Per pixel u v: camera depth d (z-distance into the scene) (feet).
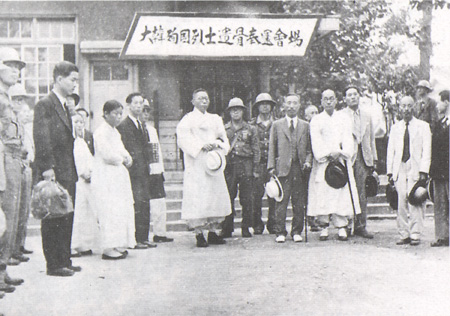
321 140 28.76
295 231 29.01
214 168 27.96
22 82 47.52
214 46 41.57
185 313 16.11
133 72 47.98
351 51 47.78
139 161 27.94
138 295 18.08
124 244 24.67
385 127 46.57
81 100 47.60
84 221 25.91
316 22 41.75
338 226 28.96
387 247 26.30
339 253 24.70
